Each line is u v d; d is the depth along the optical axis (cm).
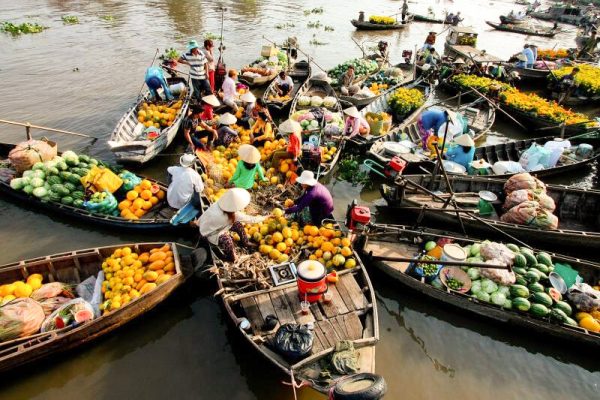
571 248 1210
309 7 4903
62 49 2673
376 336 794
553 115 2002
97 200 1157
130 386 812
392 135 1712
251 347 782
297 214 1147
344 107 2044
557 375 885
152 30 3291
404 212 1310
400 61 3247
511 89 2362
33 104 1925
